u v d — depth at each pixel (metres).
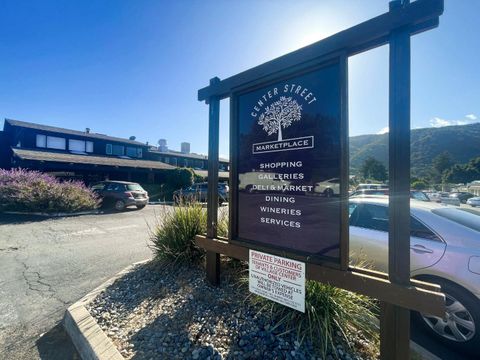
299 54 2.29
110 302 2.90
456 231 2.66
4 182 10.41
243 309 2.54
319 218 2.14
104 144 22.98
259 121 2.64
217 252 2.99
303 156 2.27
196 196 4.60
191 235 3.77
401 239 1.73
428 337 2.66
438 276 2.61
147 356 2.02
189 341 2.16
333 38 2.09
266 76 2.57
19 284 3.70
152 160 27.09
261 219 2.57
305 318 2.23
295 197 2.31
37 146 18.77
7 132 20.02
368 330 2.19
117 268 4.37
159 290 3.09
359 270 1.96
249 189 2.71
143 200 12.84
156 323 2.44
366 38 1.93
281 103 2.46
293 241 2.30
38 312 2.96
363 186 11.04
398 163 1.75
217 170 3.19
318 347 2.05
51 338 2.50
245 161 2.77
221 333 2.23
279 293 2.30
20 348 2.36
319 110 2.18
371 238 3.29
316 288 2.30
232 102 2.89
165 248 3.82
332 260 2.05
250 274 2.55
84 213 10.84
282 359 1.92
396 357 1.76
